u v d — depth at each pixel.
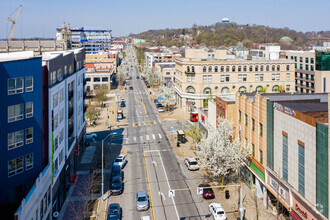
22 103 32.41
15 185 32.31
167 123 89.88
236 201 42.00
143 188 46.91
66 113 45.91
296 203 31.30
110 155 62.53
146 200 40.84
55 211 38.62
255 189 43.59
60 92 42.75
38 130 34.16
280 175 34.91
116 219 36.12
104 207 41.09
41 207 32.56
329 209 25.66
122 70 176.25
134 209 40.47
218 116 56.31
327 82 100.62
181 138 69.31
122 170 54.41
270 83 101.75
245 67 100.88
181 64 105.19
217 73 100.38
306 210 29.33
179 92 107.62
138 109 111.25
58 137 41.09
